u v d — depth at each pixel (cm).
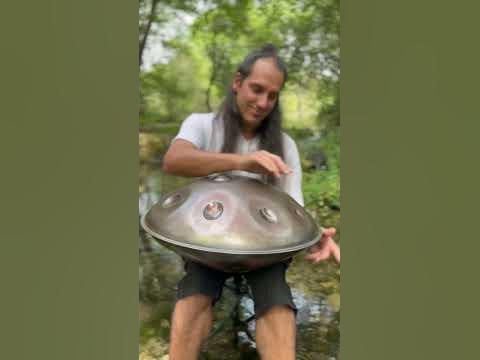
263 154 171
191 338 180
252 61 183
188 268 183
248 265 167
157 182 192
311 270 195
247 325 191
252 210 164
